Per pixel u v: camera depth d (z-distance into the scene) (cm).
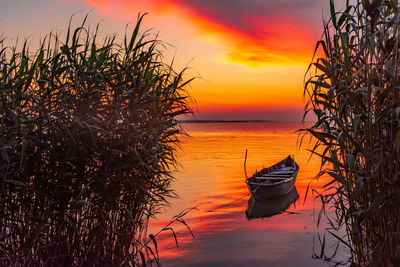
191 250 706
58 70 380
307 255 644
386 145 321
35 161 377
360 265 367
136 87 398
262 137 6056
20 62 390
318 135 364
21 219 372
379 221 338
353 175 382
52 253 386
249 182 1201
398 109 303
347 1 365
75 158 366
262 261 644
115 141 396
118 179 391
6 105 361
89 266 393
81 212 389
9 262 366
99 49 392
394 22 327
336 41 373
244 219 972
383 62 342
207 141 4906
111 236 410
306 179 1684
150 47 410
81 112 380
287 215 1006
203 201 1225
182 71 431
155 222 938
